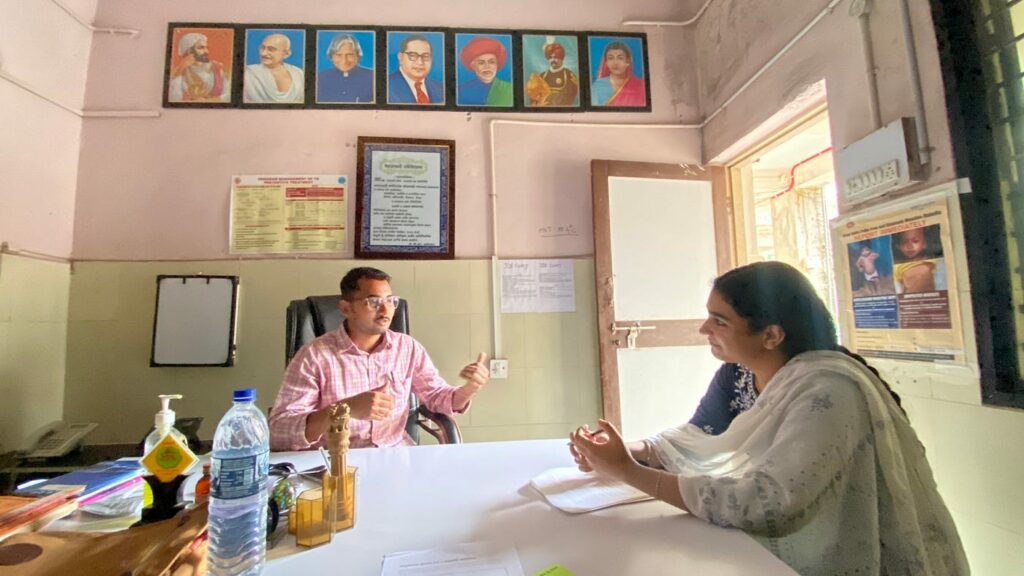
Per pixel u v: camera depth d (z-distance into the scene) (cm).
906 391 128
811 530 78
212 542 62
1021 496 103
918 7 125
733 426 99
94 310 201
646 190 230
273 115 219
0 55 174
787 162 310
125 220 207
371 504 84
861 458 78
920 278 124
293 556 66
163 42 219
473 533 73
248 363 204
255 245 211
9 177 176
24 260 181
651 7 246
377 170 220
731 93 216
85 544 57
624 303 224
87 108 211
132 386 199
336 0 229
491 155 228
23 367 179
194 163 213
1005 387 106
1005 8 109
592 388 223
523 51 236
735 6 212
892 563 78
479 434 216
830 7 156
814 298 100
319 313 170
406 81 227
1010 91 108
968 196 112
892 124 129
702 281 231
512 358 220
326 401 147
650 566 63
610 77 240
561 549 67
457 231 223
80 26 209
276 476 93
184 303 202
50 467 166
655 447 112
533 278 225
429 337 216
